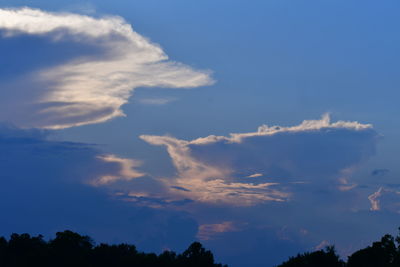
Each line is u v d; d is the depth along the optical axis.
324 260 190.00
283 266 196.38
